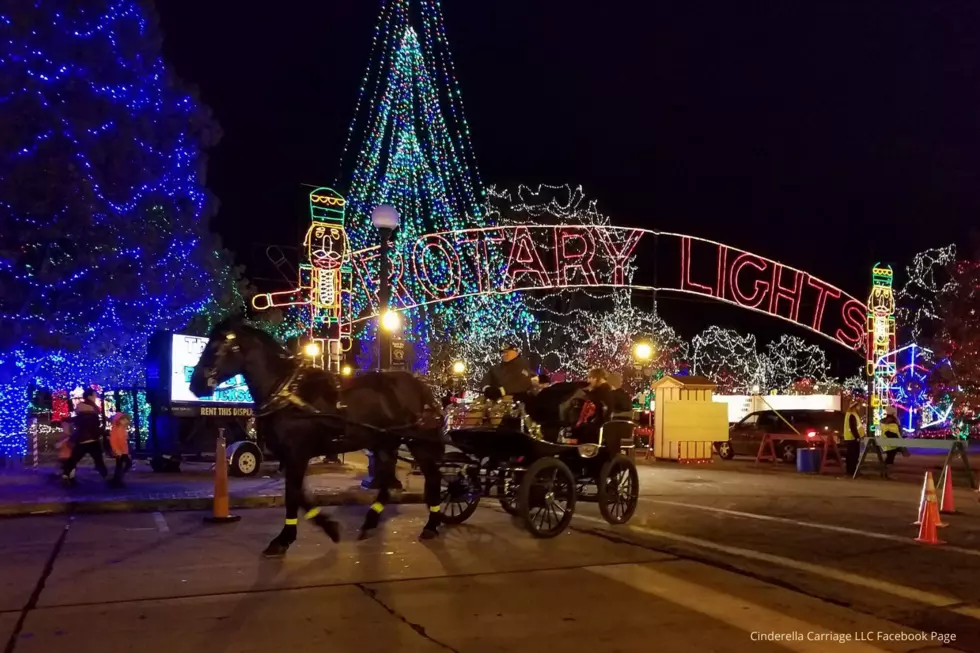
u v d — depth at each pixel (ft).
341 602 21.54
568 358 151.43
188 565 25.68
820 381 171.32
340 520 35.35
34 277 50.42
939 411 113.70
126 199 54.70
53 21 49.34
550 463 31.19
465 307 134.92
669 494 47.21
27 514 35.96
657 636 19.27
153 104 56.75
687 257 99.60
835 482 57.77
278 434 27.84
